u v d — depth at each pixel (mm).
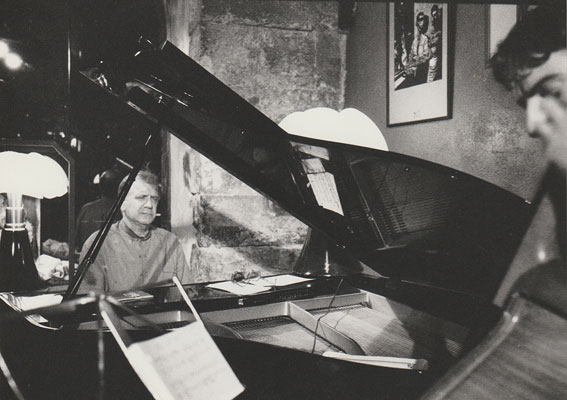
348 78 3010
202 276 2748
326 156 1458
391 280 2291
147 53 1319
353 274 2398
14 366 1602
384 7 2664
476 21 2074
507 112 1916
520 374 1078
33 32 3861
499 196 1329
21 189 2303
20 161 2326
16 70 3838
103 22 4051
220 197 2766
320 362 1353
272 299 2053
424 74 2389
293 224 2893
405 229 1652
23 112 3879
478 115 2080
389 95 2645
